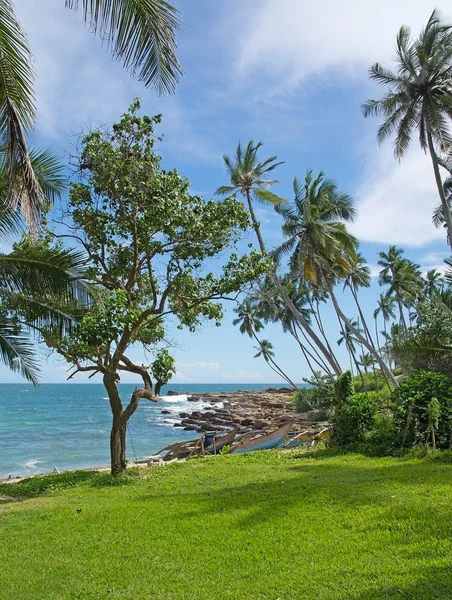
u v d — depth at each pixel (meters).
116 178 12.49
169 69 4.78
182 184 12.91
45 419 54.91
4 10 4.60
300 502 7.88
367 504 7.40
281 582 5.02
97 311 9.57
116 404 13.19
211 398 96.44
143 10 4.58
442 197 22.00
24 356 10.30
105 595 5.02
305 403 43.88
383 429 14.23
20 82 4.88
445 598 4.29
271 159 29.08
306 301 42.56
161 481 11.55
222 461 14.35
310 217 28.39
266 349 57.41
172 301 14.49
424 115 22.36
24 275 8.39
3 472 24.33
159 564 5.79
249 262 13.70
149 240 12.79
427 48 22.00
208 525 7.12
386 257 48.16
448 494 7.57
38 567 5.90
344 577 4.98
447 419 12.49
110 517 8.01
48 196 10.60
